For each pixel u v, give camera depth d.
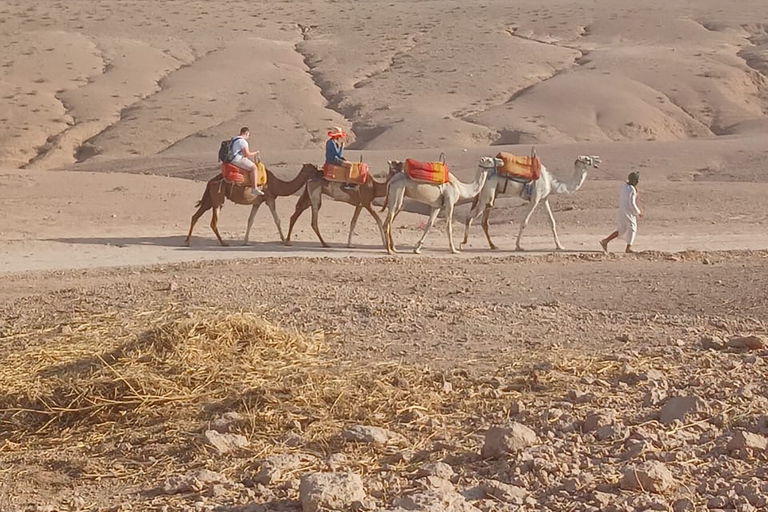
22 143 72.94
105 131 75.56
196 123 76.00
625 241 25.19
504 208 32.75
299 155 51.72
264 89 83.81
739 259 20.28
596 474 6.70
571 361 9.84
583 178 23.81
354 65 93.00
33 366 9.66
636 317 12.64
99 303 13.67
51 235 26.19
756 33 104.62
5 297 15.10
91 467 7.44
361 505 6.02
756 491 6.20
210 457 7.50
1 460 7.71
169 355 9.37
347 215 31.25
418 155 50.91
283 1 124.25
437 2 122.38
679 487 6.40
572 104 75.75
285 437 7.83
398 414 8.30
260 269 18.86
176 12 112.75
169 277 17.27
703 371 9.33
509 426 7.29
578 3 115.56
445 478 6.81
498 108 76.25
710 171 46.47
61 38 96.44
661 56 89.94
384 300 13.52
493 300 14.52
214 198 23.94
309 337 10.78
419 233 27.48
